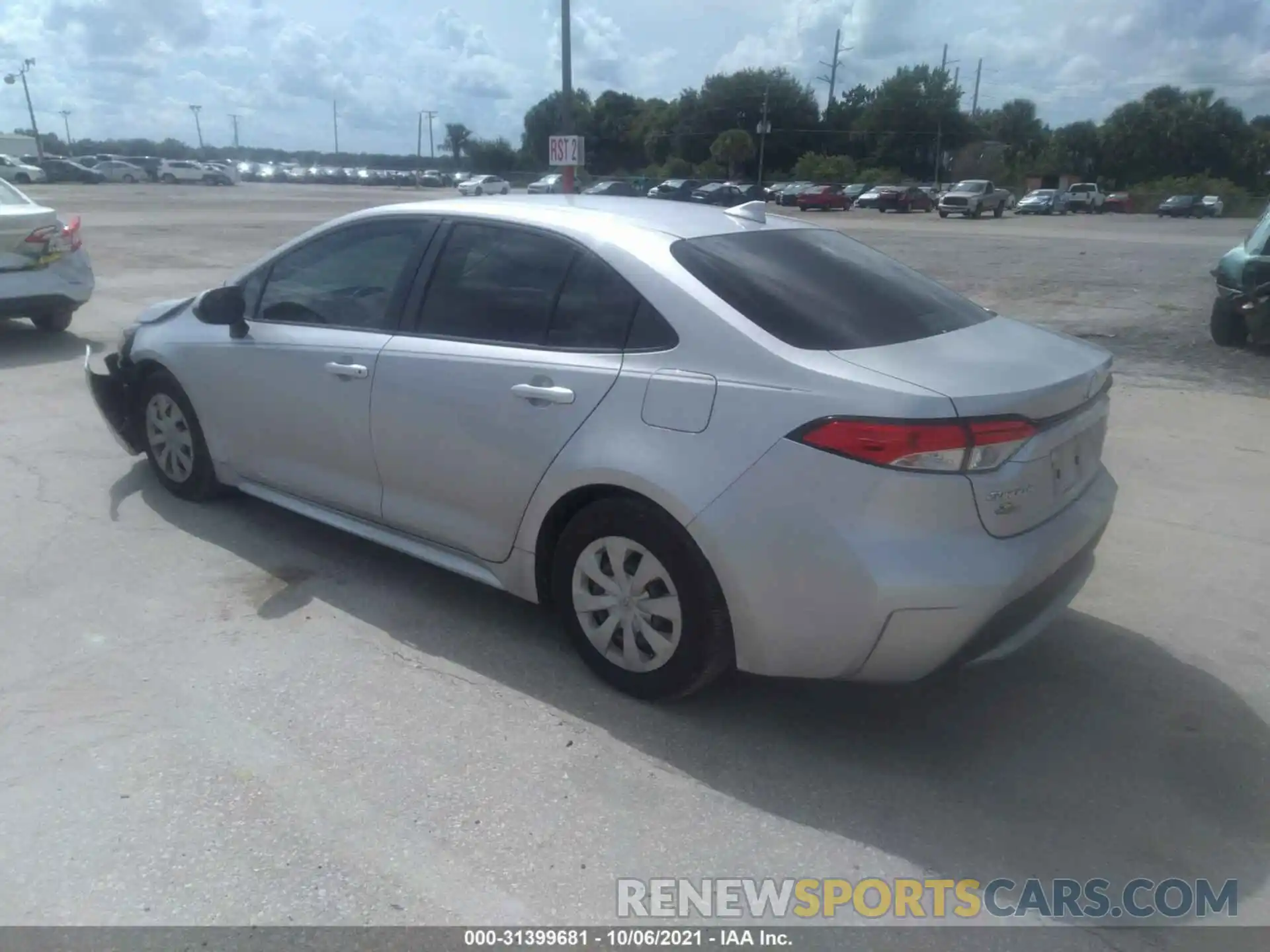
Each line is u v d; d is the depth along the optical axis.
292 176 84.19
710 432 3.28
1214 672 4.02
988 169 88.44
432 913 2.70
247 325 4.79
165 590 4.46
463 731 3.49
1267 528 5.49
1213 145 84.69
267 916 2.67
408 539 4.35
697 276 3.54
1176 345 10.93
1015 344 3.67
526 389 3.70
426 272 4.20
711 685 3.83
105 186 62.50
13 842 2.90
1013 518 3.16
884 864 2.93
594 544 3.64
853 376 3.14
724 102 90.06
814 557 3.11
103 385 5.64
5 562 4.69
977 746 3.50
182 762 3.27
